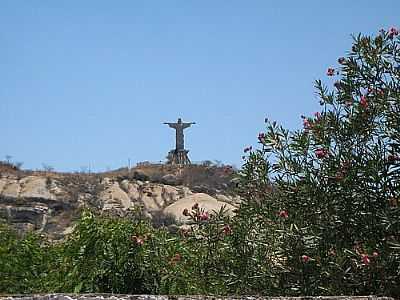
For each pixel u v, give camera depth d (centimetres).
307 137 977
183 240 1027
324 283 902
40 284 948
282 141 1002
